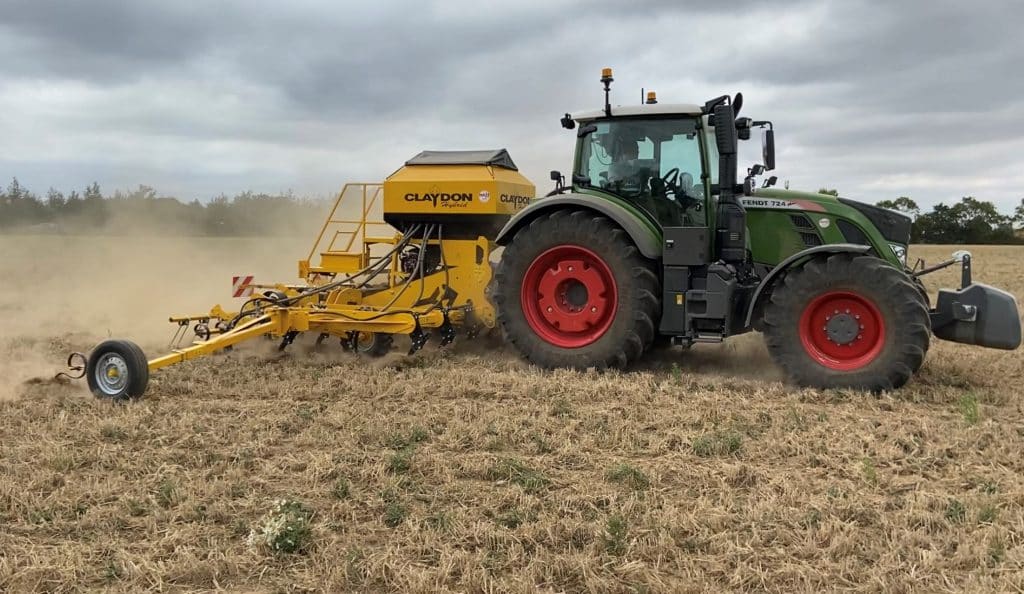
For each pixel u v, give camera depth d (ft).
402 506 12.80
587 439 16.39
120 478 14.40
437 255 28.40
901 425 17.30
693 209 23.76
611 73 24.13
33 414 19.16
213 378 23.21
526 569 10.62
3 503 13.30
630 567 10.65
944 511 12.37
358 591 10.36
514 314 24.66
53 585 10.57
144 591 10.34
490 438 16.37
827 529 11.64
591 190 24.88
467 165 27.91
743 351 27.32
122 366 20.67
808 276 21.25
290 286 29.76
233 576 10.84
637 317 23.06
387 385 21.93
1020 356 26.73
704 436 16.31
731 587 10.31
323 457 15.35
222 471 14.90
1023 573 10.24
